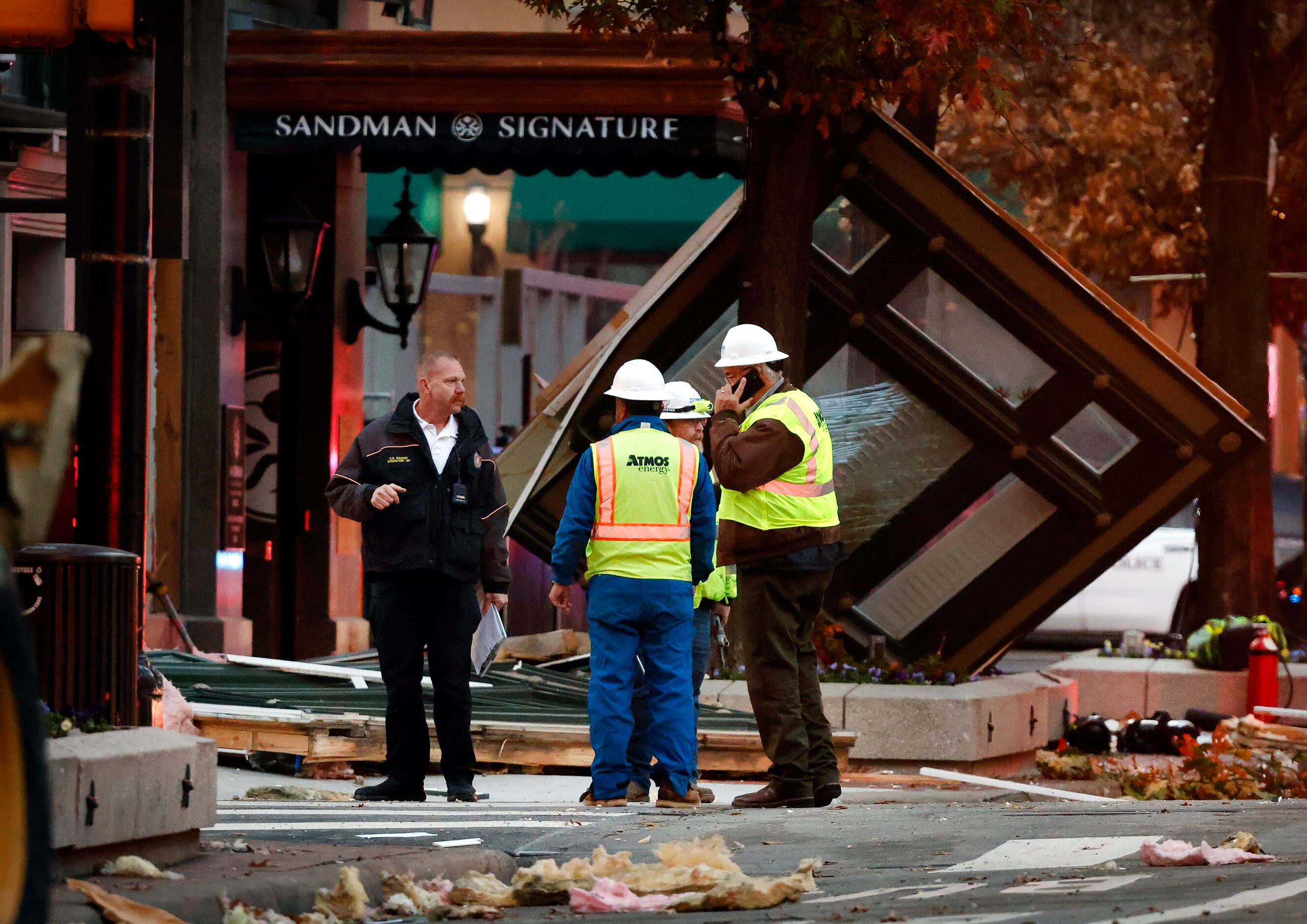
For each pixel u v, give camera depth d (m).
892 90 53.81
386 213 124.56
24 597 22.81
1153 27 83.56
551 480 57.69
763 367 34.50
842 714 52.22
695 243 63.00
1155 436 58.44
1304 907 16.92
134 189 35.41
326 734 41.69
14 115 62.62
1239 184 79.62
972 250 57.50
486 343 129.25
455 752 34.97
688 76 66.19
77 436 35.44
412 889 20.30
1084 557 59.88
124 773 19.33
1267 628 70.25
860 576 59.78
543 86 67.00
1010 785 43.62
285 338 73.38
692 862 21.62
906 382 58.78
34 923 9.16
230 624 65.88
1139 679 69.62
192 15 66.31
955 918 17.45
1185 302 96.38
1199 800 43.00
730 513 34.25
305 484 73.19
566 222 130.62
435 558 34.25
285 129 67.88
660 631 35.66
